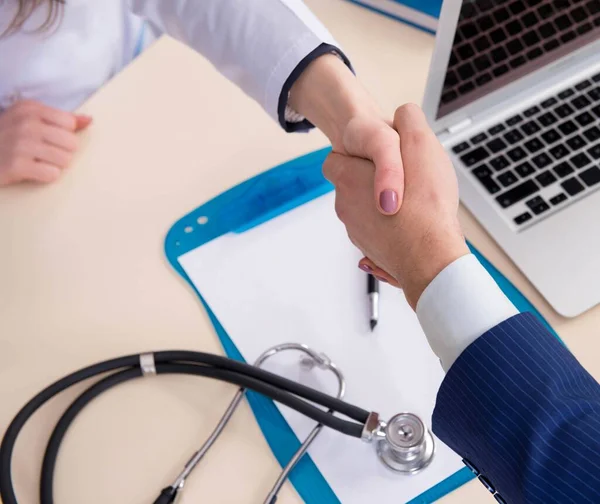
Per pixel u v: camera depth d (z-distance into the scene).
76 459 0.68
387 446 0.66
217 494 0.66
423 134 0.66
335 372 0.70
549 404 0.47
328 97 0.74
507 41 0.73
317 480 0.66
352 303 0.75
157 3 0.82
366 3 0.96
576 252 0.74
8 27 0.91
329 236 0.79
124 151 0.86
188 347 0.73
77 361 0.73
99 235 0.81
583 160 0.79
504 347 0.49
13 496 0.64
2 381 0.72
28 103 0.88
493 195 0.78
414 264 0.59
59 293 0.77
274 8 0.77
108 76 1.04
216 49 0.80
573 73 0.83
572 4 0.72
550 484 0.45
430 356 0.71
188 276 0.78
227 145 0.86
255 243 0.79
